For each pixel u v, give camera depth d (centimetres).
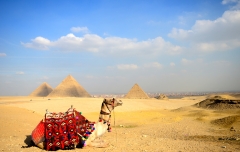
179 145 1002
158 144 1003
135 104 6153
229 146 1015
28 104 4703
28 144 945
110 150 841
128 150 852
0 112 2159
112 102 935
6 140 1010
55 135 857
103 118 937
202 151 884
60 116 883
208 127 1928
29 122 1733
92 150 838
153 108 5347
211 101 4503
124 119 2817
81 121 906
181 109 4238
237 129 1719
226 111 3381
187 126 2009
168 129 1867
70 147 876
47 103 5034
